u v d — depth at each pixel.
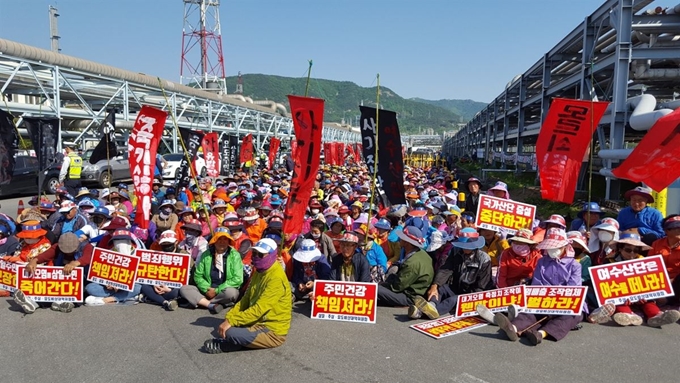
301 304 7.16
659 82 17.31
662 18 13.50
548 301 6.03
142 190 8.38
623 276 6.26
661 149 7.23
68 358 5.19
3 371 4.88
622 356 5.30
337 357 5.26
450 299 6.75
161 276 6.97
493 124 36.75
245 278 7.24
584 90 16.16
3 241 8.02
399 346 5.57
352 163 37.88
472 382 4.69
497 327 6.17
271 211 11.08
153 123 8.28
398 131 8.87
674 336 5.88
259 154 36.84
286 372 4.89
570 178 7.95
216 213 10.46
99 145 13.13
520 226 7.43
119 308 6.91
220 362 5.12
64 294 6.79
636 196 7.46
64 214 8.94
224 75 45.28
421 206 10.04
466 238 6.62
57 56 19.80
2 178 9.64
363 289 6.39
